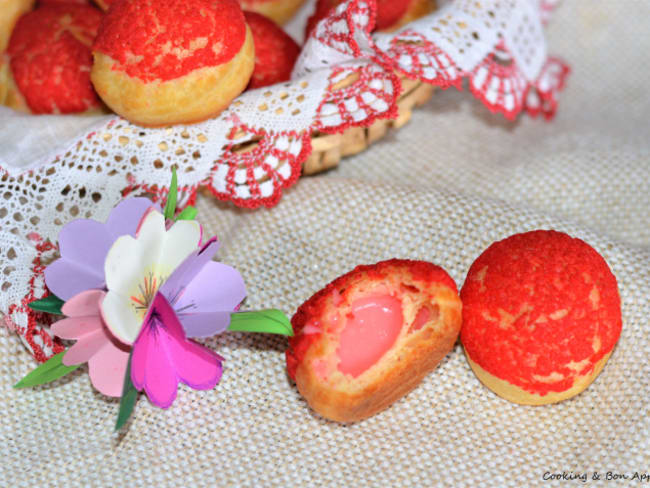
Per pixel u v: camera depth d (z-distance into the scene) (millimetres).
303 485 399
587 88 553
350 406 379
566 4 560
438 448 407
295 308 438
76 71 450
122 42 404
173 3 406
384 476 400
